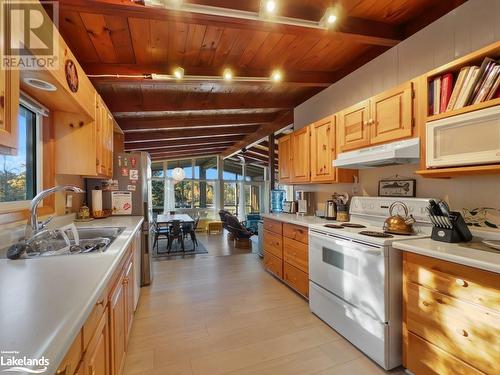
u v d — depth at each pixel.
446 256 1.34
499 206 1.61
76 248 1.57
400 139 1.95
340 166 2.49
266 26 1.84
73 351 0.73
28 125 1.88
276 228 3.34
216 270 3.81
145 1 1.50
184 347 1.92
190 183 9.05
